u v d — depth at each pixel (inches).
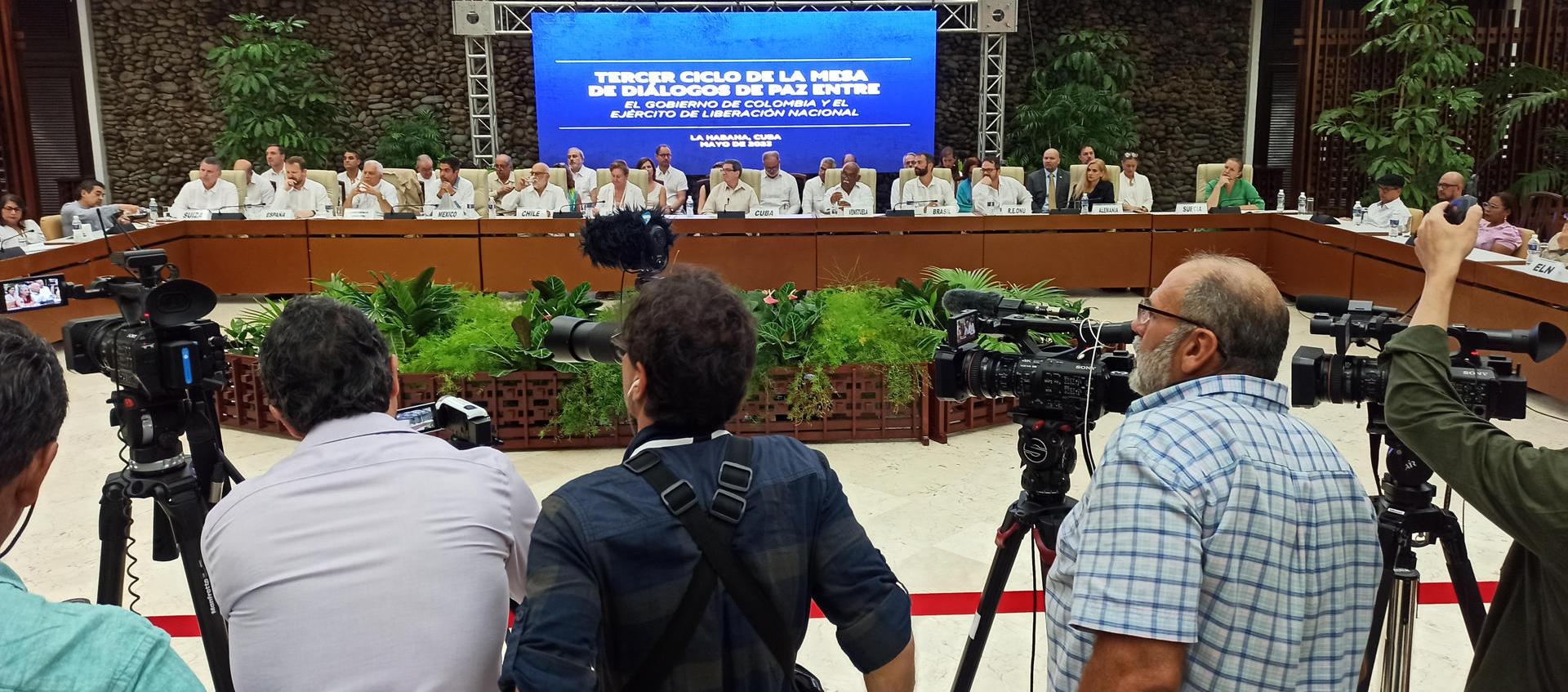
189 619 118.1
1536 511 46.1
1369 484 169.6
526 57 484.4
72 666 31.6
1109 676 45.1
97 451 184.7
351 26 479.5
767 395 184.5
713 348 48.4
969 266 335.6
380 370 57.2
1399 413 53.1
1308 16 461.1
